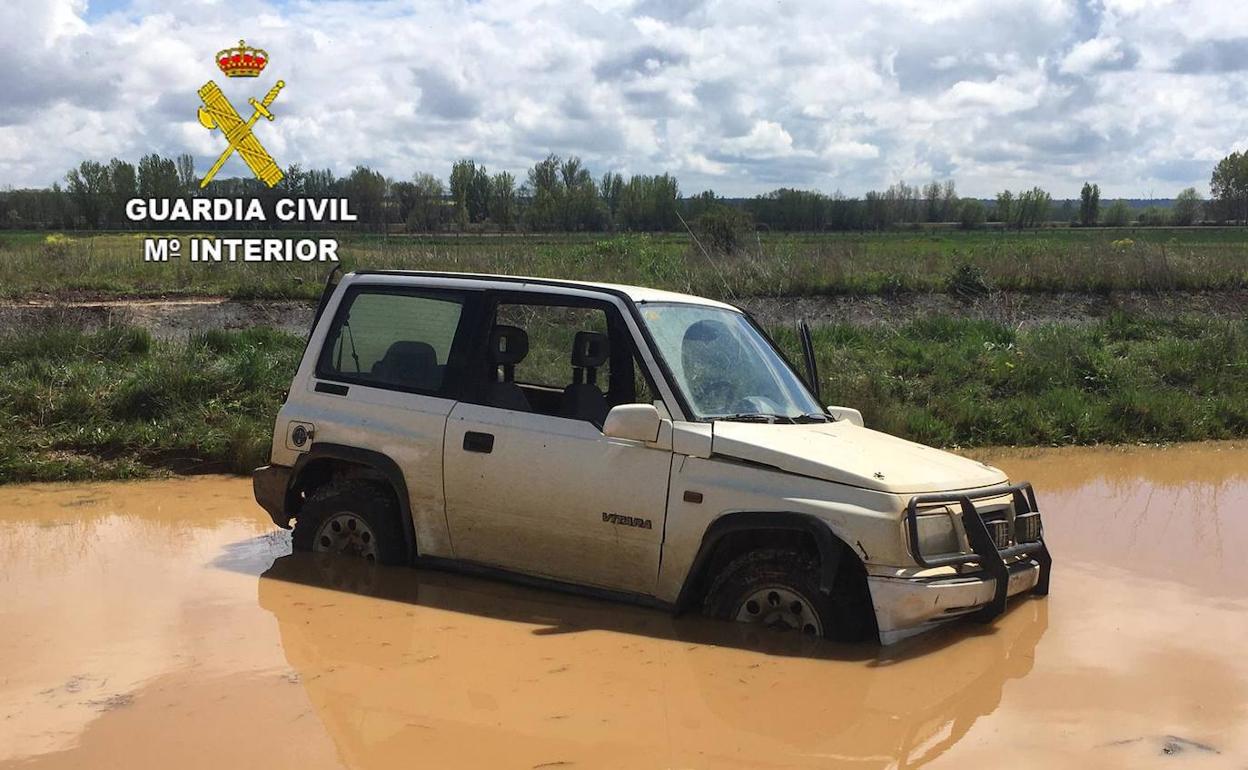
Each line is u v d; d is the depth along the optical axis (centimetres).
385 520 608
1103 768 374
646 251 2414
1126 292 2197
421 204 6356
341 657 475
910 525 479
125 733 389
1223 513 827
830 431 566
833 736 399
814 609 495
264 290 2072
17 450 926
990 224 13188
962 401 1255
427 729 398
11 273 2123
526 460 555
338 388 623
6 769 357
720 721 412
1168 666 480
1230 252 2586
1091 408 1252
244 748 378
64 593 575
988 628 530
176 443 966
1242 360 1484
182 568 627
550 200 7669
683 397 537
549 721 408
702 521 510
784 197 11150
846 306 2066
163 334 1720
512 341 585
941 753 385
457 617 532
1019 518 539
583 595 559
